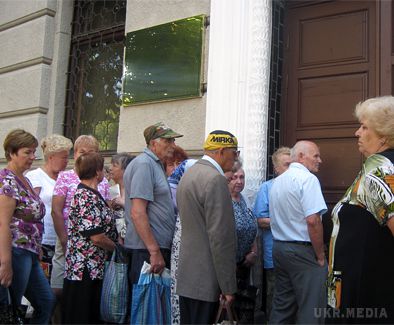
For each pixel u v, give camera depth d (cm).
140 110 477
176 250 317
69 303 332
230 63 412
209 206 269
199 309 272
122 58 545
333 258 216
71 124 579
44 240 401
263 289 404
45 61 579
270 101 422
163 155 333
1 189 311
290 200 337
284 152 388
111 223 348
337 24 409
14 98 600
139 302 310
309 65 420
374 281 200
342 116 399
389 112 211
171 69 454
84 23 589
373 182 201
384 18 382
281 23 436
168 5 467
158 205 325
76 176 388
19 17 609
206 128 419
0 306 308
